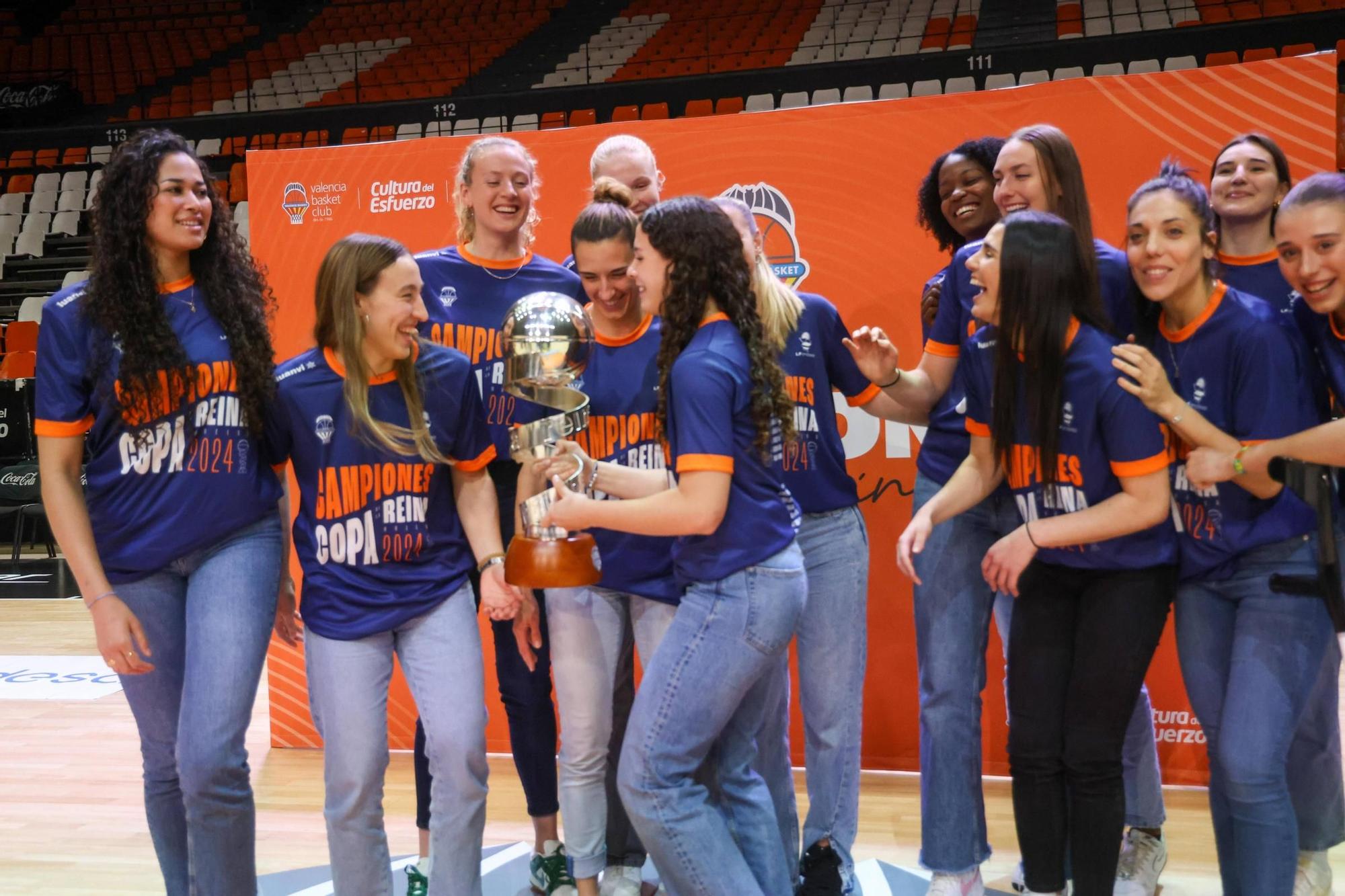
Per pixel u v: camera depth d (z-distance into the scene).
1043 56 10.46
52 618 7.43
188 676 2.27
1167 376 2.32
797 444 2.68
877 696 3.79
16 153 13.45
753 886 2.20
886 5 12.80
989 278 2.27
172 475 2.29
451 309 2.96
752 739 2.36
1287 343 2.23
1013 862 3.04
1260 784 2.16
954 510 2.46
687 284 2.17
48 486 2.25
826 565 2.71
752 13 13.27
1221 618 2.33
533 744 2.86
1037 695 2.27
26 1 16.11
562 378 2.35
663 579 2.58
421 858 2.89
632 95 11.54
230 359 2.33
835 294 3.70
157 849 2.46
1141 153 3.44
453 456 2.47
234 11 15.89
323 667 2.30
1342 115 8.36
